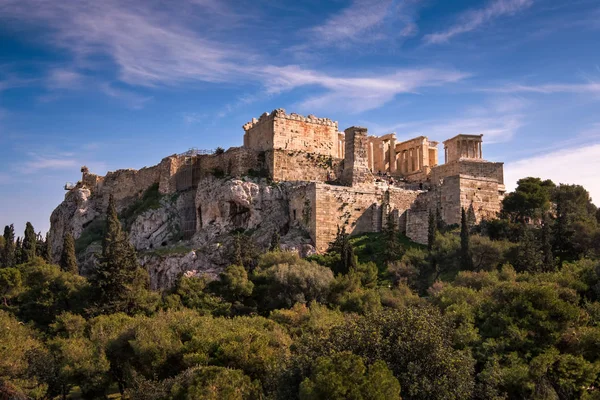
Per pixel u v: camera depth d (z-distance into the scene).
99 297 81.06
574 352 49.59
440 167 110.19
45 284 84.50
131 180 134.50
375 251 87.50
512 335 50.00
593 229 79.94
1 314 75.06
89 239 126.50
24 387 57.97
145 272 88.44
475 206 91.31
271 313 70.19
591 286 60.72
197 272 90.69
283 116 108.50
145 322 61.41
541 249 76.56
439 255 79.50
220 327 61.06
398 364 43.09
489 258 76.75
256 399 47.16
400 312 47.94
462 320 53.22
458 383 42.19
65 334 73.06
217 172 113.25
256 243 95.25
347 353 41.16
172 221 115.38
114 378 61.53
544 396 44.50
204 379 47.03
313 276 75.94
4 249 123.06
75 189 143.62
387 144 129.50
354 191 95.69
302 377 42.31
